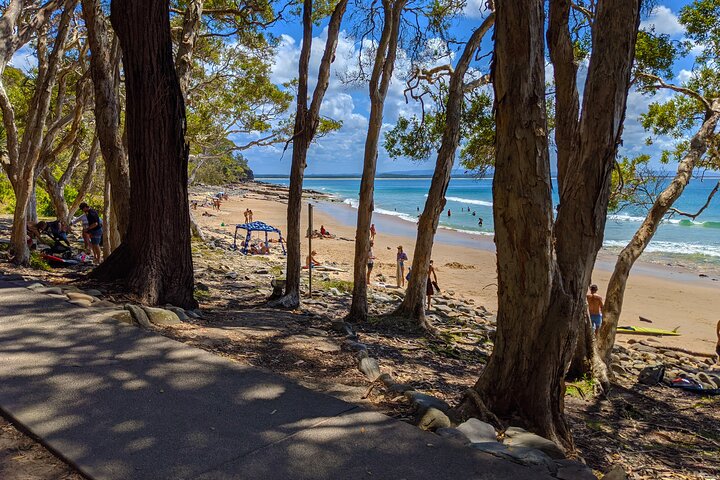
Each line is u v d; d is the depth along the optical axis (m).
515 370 4.89
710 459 5.99
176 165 8.58
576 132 4.85
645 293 21.77
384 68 11.34
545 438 4.54
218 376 4.96
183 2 15.34
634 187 12.58
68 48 13.93
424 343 10.55
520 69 4.39
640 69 11.00
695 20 11.17
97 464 3.35
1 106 11.87
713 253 31.91
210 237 29.67
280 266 21.53
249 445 3.68
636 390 9.50
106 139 10.32
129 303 7.67
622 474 3.83
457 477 3.37
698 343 15.31
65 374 4.81
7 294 7.50
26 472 3.31
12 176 12.02
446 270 25.91
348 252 29.52
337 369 6.00
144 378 4.81
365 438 3.84
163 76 8.35
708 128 10.21
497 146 4.66
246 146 23.02
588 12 9.26
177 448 3.60
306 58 11.27
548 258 4.64
